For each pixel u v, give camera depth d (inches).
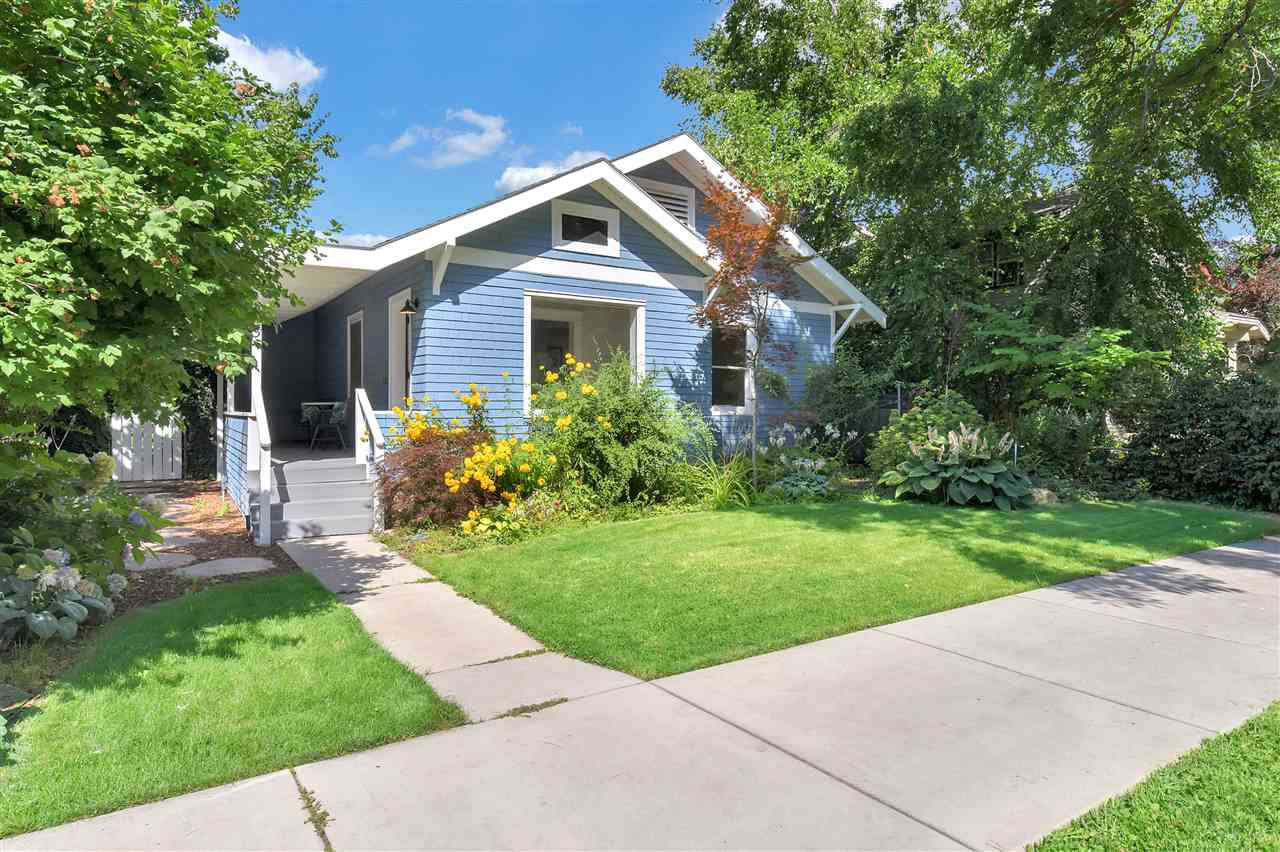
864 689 141.2
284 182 207.6
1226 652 163.6
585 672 151.5
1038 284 545.3
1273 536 311.1
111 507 181.2
